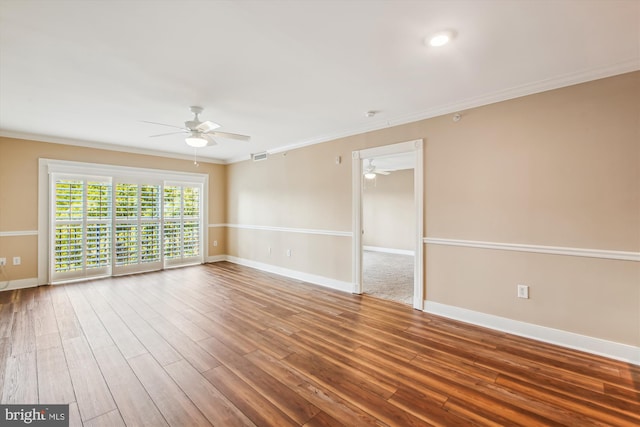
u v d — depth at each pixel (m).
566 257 2.64
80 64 2.35
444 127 3.38
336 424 1.69
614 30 1.92
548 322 2.73
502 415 1.77
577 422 1.71
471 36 2.00
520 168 2.87
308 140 4.89
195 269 5.87
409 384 2.08
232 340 2.74
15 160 4.37
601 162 2.48
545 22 1.84
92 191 5.02
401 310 3.58
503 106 2.96
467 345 2.66
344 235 4.43
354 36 2.00
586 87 2.54
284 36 2.00
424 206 3.54
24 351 2.51
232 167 6.66
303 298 4.04
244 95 3.00
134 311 3.48
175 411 1.79
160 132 4.35
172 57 2.26
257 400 1.90
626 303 2.39
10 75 2.53
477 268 3.14
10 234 4.34
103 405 1.84
